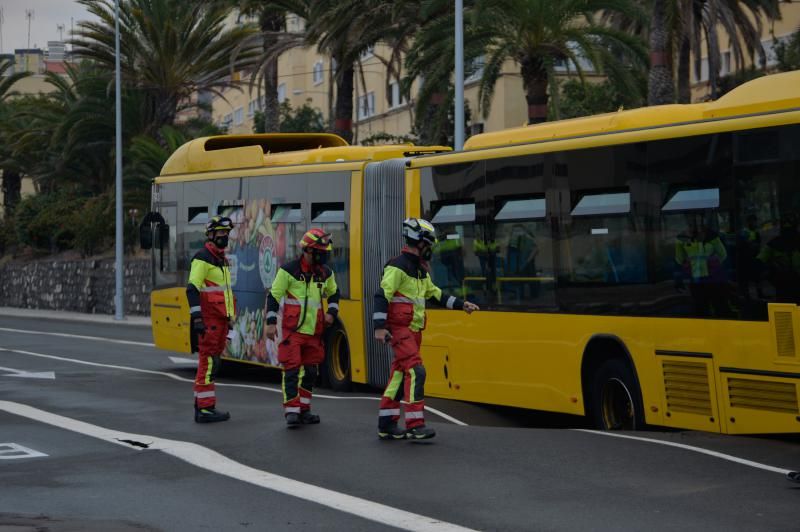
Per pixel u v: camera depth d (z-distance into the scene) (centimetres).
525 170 1405
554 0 2730
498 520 867
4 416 1495
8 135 5872
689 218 1186
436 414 1557
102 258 5403
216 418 1414
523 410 1612
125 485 1031
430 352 1559
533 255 1388
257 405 1599
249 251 2022
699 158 1178
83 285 5444
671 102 2895
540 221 1379
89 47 4891
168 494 991
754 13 3569
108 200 5322
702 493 945
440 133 3130
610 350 1307
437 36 2964
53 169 5709
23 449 1231
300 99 7156
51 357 2562
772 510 880
